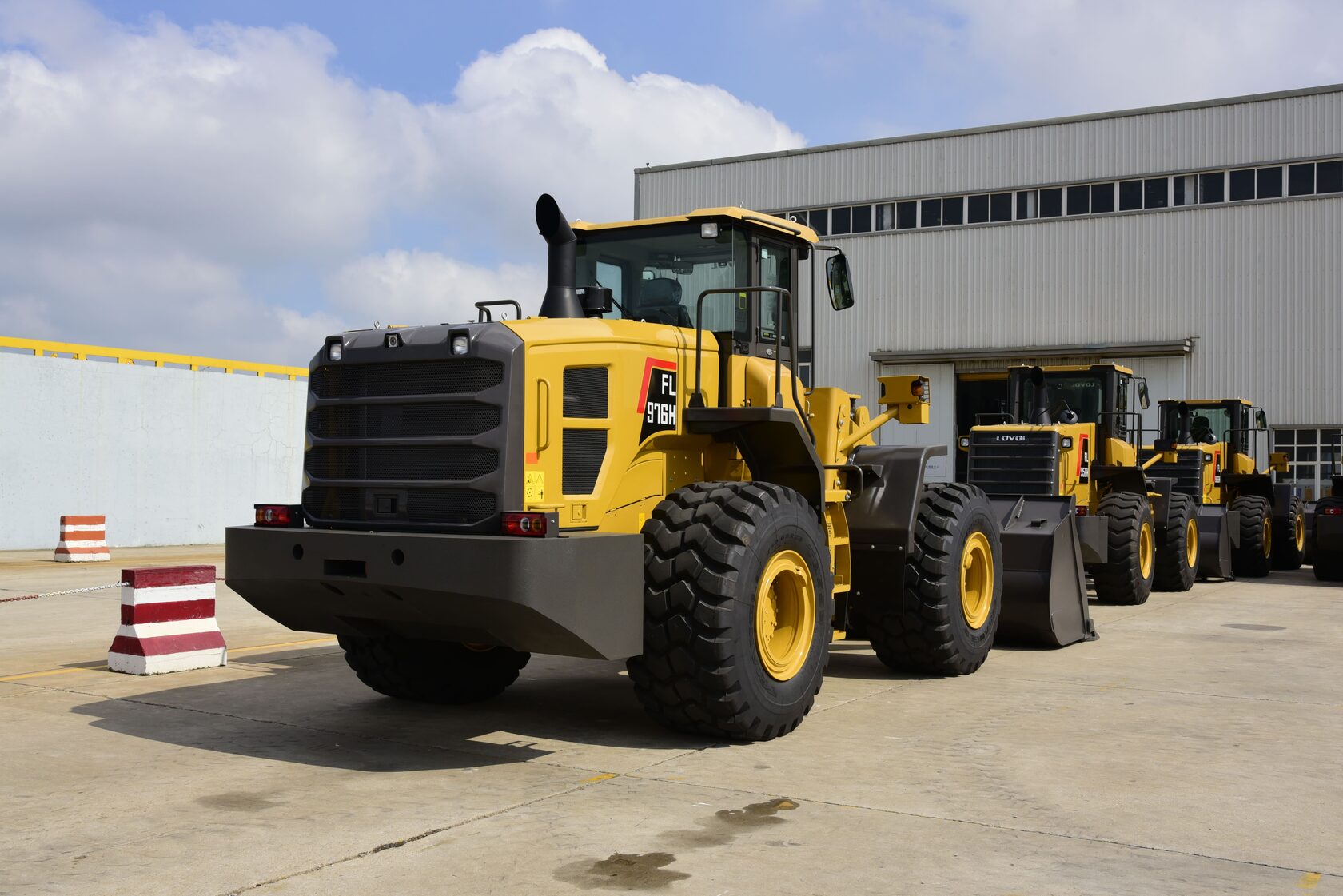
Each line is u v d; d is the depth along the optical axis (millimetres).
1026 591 8672
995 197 27406
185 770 5004
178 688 6922
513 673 6660
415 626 5289
